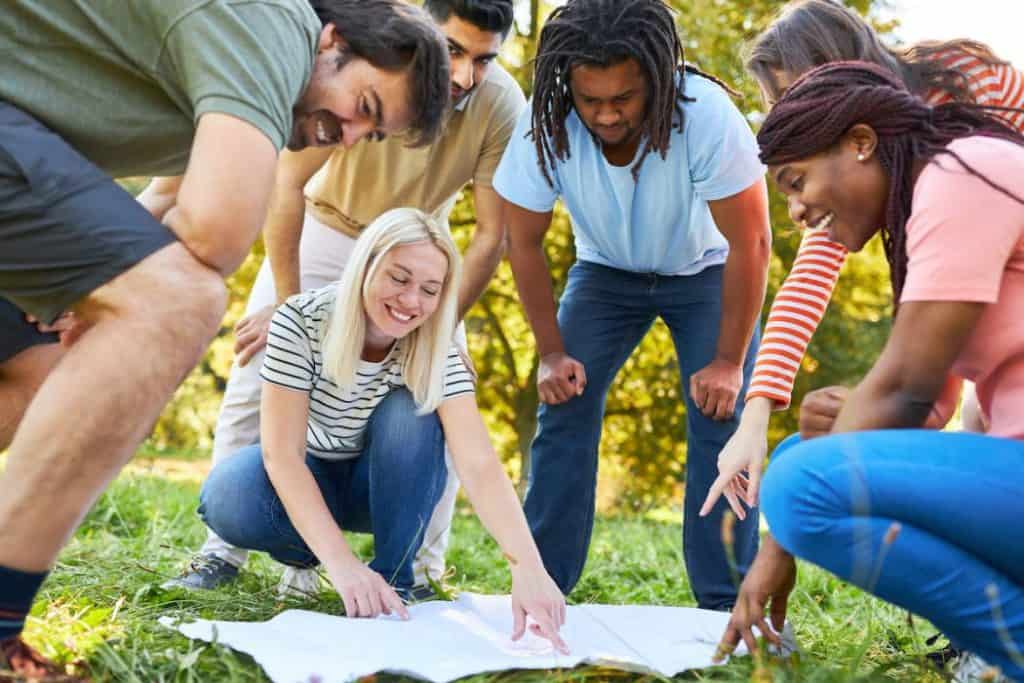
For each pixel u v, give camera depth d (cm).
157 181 278
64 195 185
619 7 276
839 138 201
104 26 194
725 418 312
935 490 187
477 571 437
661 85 279
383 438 292
